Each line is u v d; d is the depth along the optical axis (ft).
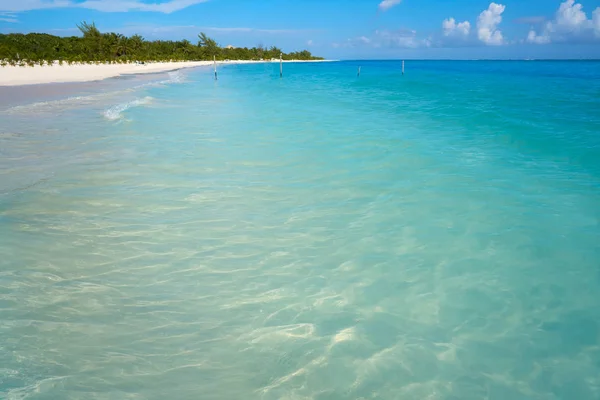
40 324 13.39
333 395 10.88
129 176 29.53
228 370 11.70
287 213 22.98
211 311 14.39
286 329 13.47
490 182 27.78
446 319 13.94
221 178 29.27
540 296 15.15
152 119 55.01
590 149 36.76
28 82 133.39
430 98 85.97
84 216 22.47
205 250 18.80
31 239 19.56
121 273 16.76
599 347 12.69
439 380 11.41
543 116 57.11
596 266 17.03
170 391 10.93
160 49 385.70
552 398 10.91
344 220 21.93
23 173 30.01
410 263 17.48
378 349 12.57
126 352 12.31
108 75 182.80
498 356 12.34
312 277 16.56
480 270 16.87
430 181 28.12
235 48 543.80
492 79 149.59
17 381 11.00
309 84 137.49
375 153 35.94
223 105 72.74
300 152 36.47
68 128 47.57
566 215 22.15
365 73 222.28
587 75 173.68
